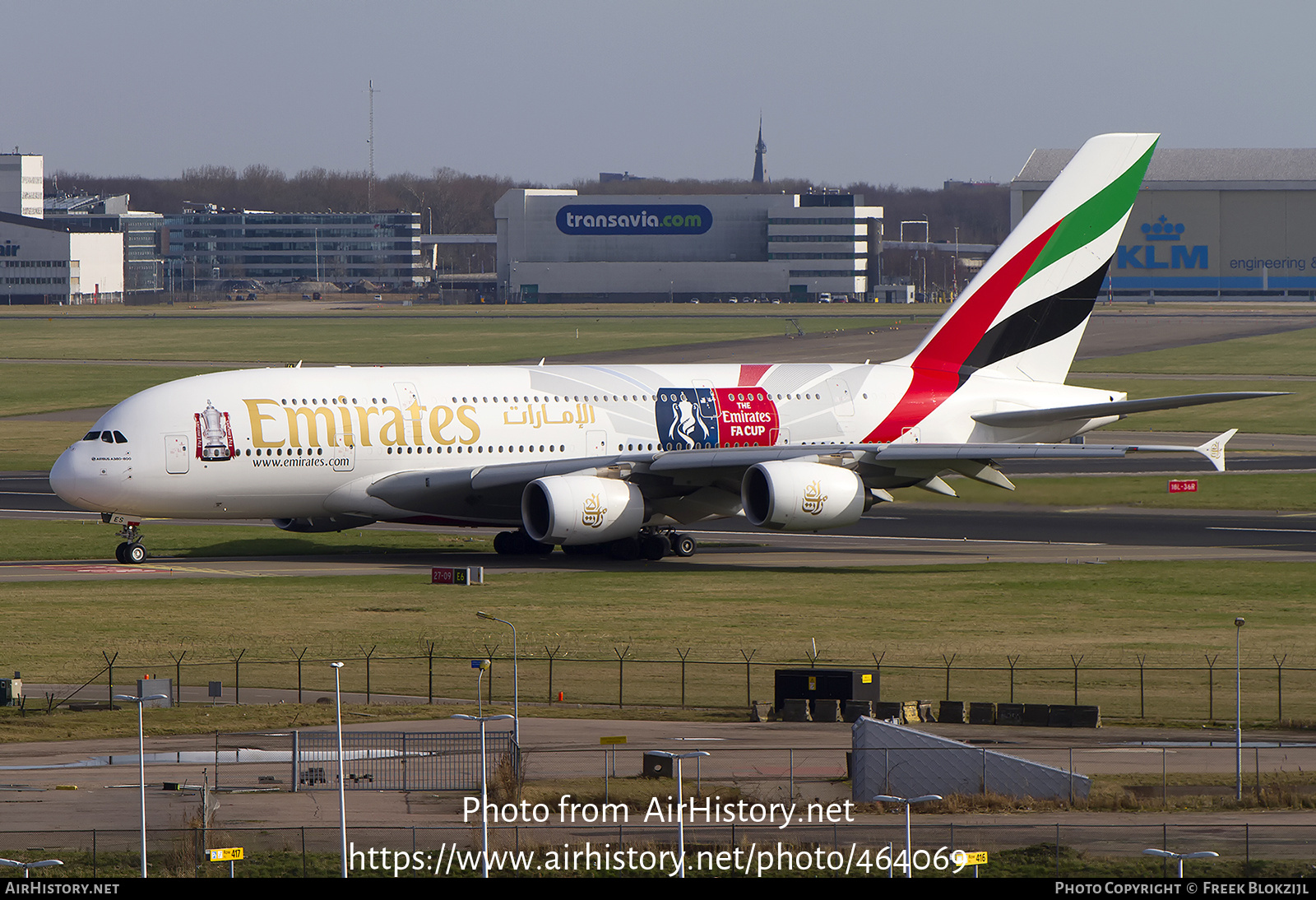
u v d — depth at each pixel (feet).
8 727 286.05
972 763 244.83
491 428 488.85
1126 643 369.09
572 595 433.07
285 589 440.86
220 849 216.33
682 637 374.84
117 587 444.55
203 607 410.93
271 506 472.85
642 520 474.90
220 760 263.29
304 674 336.49
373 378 489.26
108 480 455.22
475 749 271.28
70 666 341.00
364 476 476.95
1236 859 210.18
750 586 451.12
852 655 354.74
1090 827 225.76
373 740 276.41
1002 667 342.44
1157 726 293.43
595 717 299.58
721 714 303.89
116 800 240.94
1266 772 257.14
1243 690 322.55
